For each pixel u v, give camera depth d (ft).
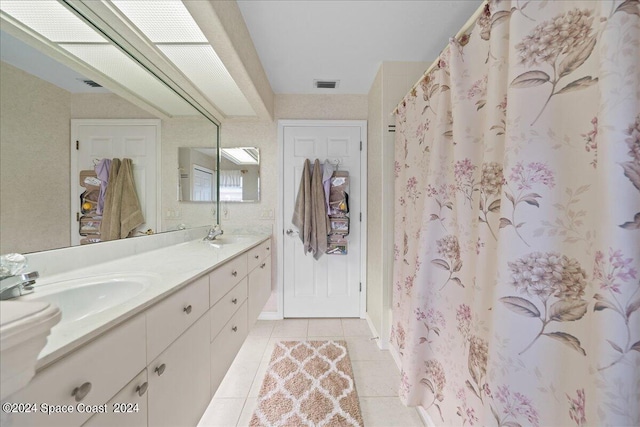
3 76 2.69
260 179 7.76
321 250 7.45
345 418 4.17
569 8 1.94
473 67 3.05
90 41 3.63
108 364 1.90
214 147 7.27
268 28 4.81
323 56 5.76
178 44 4.17
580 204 1.88
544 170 2.04
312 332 7.10
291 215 7.85
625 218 1.57
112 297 2.91
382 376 5.26
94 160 3.83
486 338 2.63
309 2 4.17
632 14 1.58
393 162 6.12
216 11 3.39
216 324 3.82
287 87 7.34
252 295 5.73
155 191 5.09
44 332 1.25
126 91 4.45
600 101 1.66
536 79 2.08
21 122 2.87
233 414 4.28
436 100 3.85
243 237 7.00
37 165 3.04
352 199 7.84
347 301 7.95
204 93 5.99
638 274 1.56
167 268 3.45
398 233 5.44
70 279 2.97
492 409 2.20
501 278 2.18
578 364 1.88
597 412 1.62
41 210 3.08
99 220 3.88
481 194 2.67
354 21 4.63
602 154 1.64
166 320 2.61
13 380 1.16
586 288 1.85
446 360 3.46
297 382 5.00
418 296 3.77
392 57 5.82
